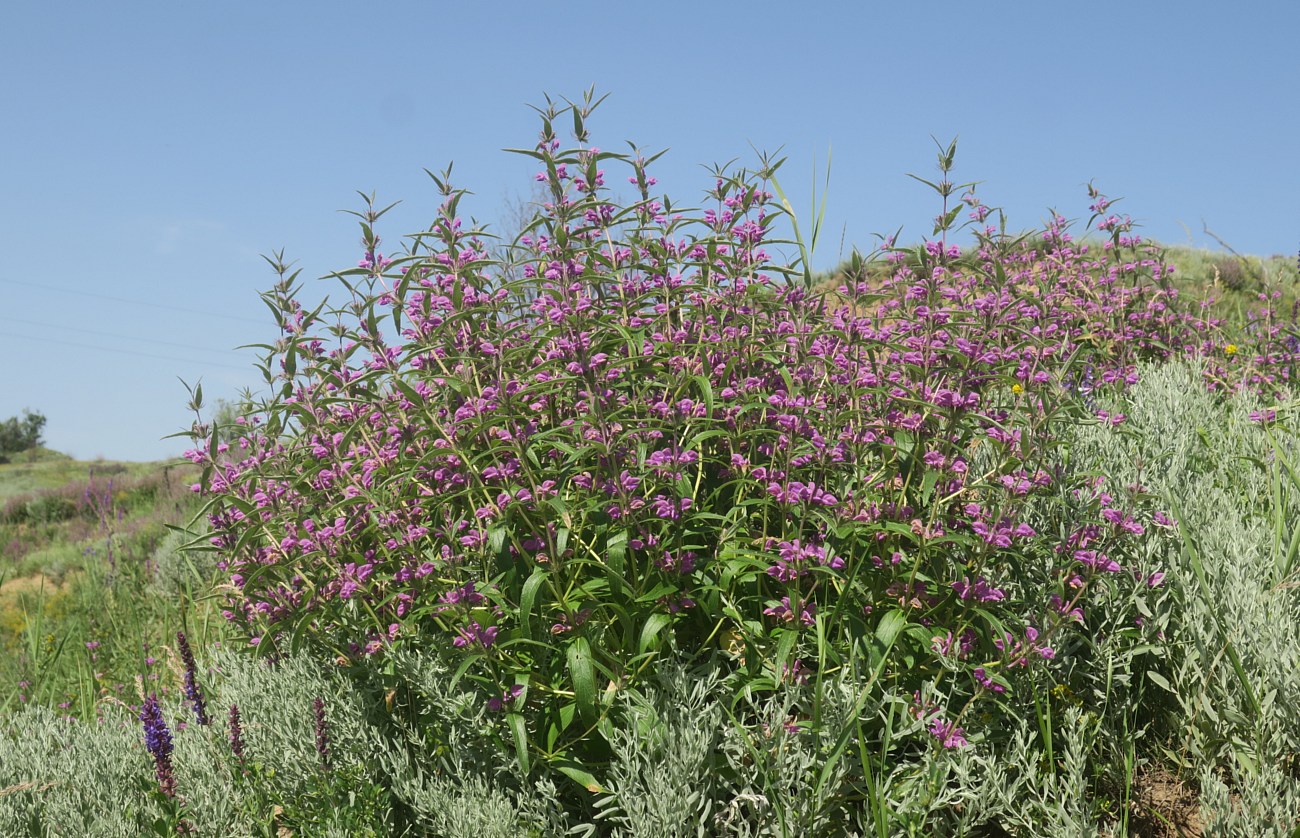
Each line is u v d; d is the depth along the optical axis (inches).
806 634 118.0
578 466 126.4
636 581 117.3
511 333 141.2
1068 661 124.2
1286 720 112.6
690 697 111.6
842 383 123.0
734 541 122.1
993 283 132.2
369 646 125.6
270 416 138.4
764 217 138.5
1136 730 128.0
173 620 278.1
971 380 123.3
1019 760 112.7
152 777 142.9
